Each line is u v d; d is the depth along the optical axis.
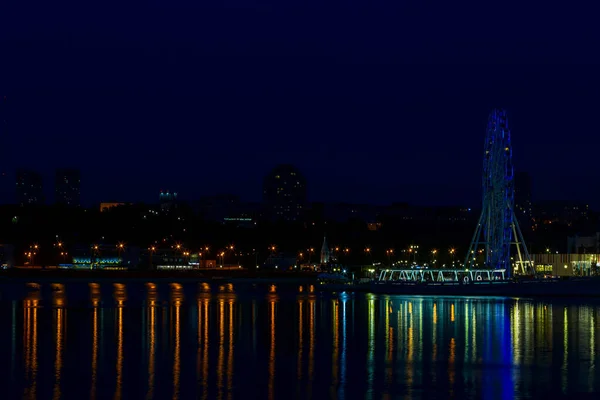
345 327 113.19
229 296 195.50
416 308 151.62
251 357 83.12
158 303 163.62
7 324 115.12
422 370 75.69
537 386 68.38
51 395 64.12
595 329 110.00
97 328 110.06
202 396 63.94
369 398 63.62
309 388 67.12
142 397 63.50
